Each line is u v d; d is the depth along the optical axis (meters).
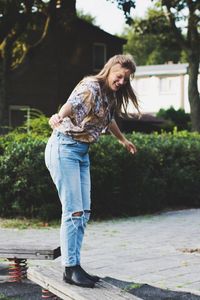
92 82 5.27
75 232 5.43
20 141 12.44
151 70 61.22
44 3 24.97
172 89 60.06
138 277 7.12
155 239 9.92
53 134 5.49
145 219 12.42
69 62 35.06
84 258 8.23
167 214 13.30
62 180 5.39
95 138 5.45
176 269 7.57
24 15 23.50
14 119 34.22
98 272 7.36
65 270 5.41
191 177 14.48
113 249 8.95
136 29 31.83
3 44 23.98
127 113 5.62
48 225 11.40
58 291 5.34
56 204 11.84
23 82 34.44
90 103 5.23
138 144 13.27
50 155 5.43
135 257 8.34
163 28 31.39
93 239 9.84
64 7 25.12
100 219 12.29
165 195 14.13
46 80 34.44
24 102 34.47
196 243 9.56
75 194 5.41
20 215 12.09
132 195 12.90
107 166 12.23
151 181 13.28
